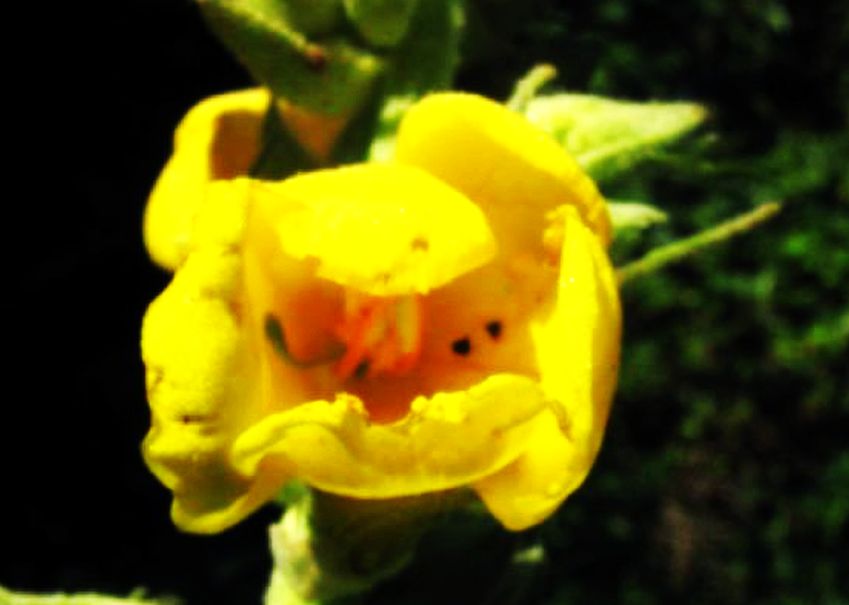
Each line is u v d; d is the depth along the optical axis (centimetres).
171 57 21
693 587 23
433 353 7
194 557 20
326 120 7
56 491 20
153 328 6
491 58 8
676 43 24
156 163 21
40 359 21
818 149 24
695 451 23
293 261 6
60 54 21
